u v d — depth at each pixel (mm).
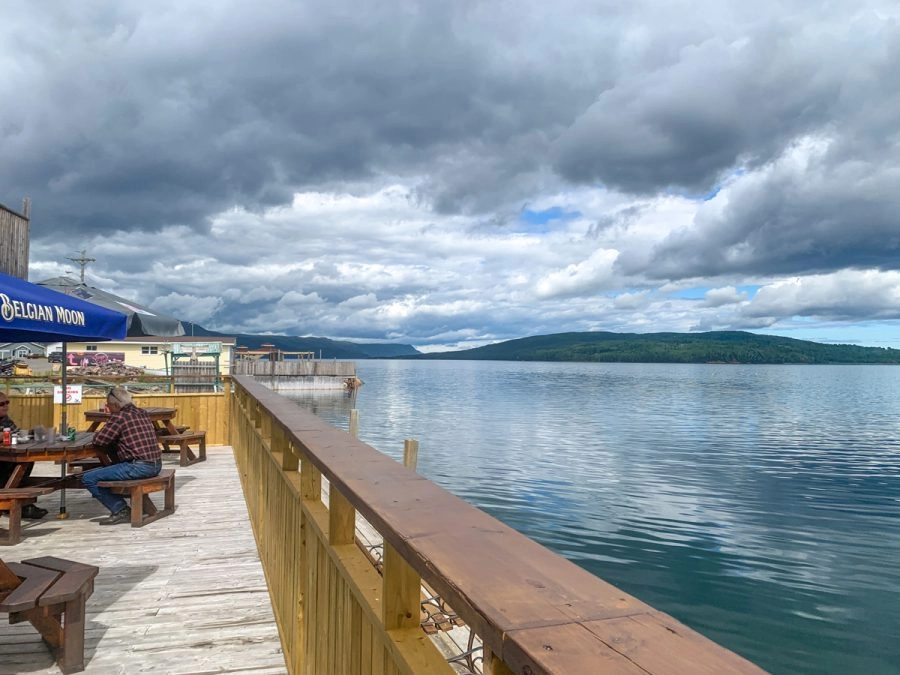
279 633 3812
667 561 16453
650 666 718
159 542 5766
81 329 5238
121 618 4117
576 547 17578
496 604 918
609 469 30922
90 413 9289
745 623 12617
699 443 42281
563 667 713
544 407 72750
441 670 1265
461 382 153125
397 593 1508
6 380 11766
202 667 3482
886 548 18109
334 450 2363
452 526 1358
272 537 4465
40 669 3420
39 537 5918
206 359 38875
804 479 29891
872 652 11375
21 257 12688
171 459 10195
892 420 62750
